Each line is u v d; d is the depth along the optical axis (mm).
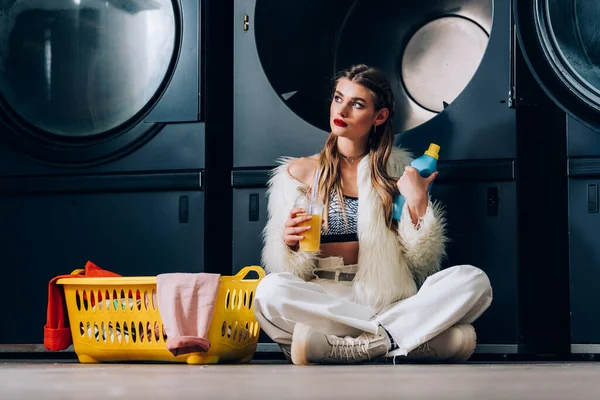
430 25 3744
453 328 2750
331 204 2955
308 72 3695
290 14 3592
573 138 3137
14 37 3555
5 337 3533
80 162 3500
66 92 3516
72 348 3570
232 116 3729
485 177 3186
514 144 3189
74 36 3514
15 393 1614
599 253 3102
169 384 1815
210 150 3473
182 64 3445
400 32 3775
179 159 3430
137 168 3461
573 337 3109
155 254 3432
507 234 3174
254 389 1651
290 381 1881
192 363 2795
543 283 3457
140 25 3473
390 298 2840
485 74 3221
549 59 3100
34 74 3539
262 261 3213
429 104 3721
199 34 3432
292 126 3375
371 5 3793
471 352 2783
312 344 2625
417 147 3246
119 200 3471
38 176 3525
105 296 2891
